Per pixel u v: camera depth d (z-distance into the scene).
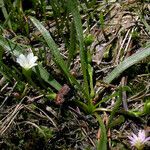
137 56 0.17
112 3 0.20
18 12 0.19
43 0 0.19
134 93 0.17
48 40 0.17
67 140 0.15
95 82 0.17
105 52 0.18
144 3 0.20
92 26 0.19
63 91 0.16
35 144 0.15
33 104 0.16
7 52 0.18
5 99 0.16
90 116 0.16
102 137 0.14
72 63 0.18
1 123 0.16
